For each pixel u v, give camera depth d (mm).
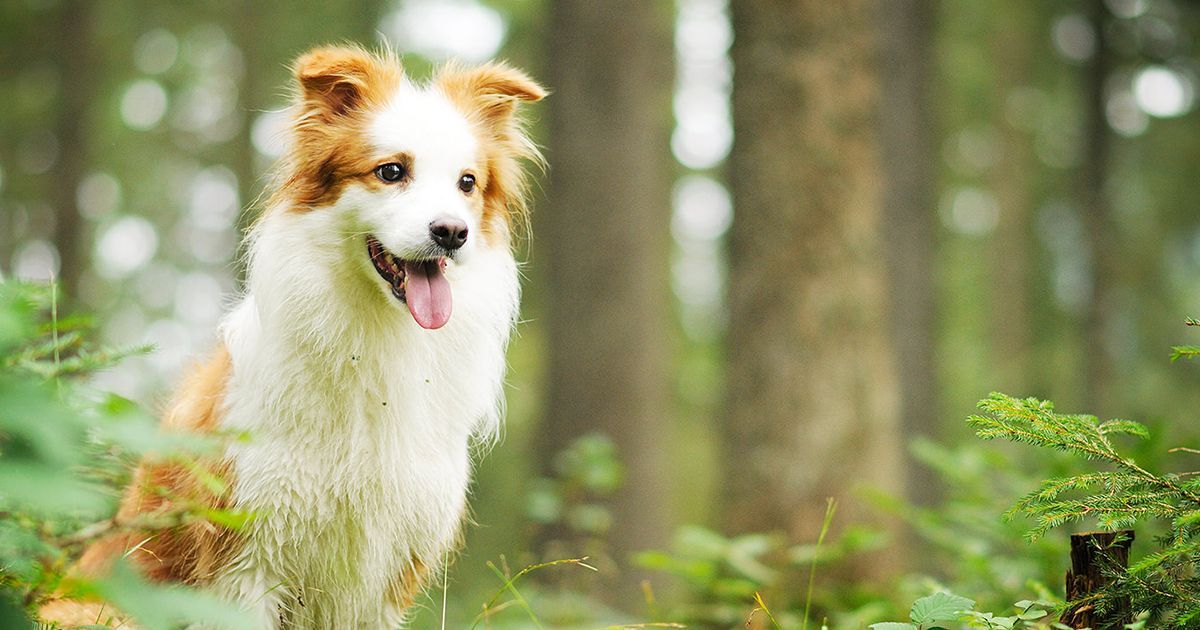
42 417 1877
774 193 7398
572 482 7824
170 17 18609
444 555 4234
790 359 7289
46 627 3057
